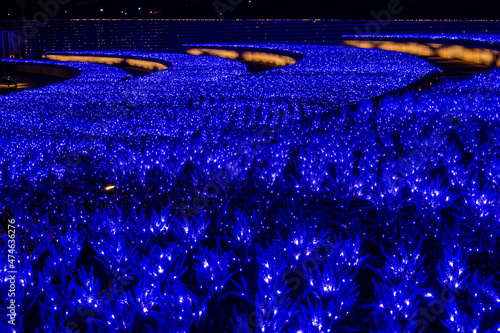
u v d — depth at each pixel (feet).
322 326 10.96
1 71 132.05
